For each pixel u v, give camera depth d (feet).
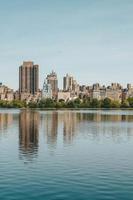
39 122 411.75
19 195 94.32
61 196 93.56
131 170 125.70
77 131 288.30
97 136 248.73
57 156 156.15
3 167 130.21
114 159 149.59
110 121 442.09
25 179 111.45
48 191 98.07
